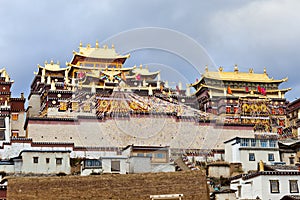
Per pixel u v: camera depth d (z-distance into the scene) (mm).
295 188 37000
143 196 21328
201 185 21203
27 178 21953
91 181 21766
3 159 49844
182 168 24734
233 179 39688
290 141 56219
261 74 83062
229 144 51062
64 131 56219
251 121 70625
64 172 44750
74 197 21641
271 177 37062
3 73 67188
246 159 49812
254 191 37188
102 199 21516
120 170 31344
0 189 30766
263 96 75875
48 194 21750
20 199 21703
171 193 21203
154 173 21562
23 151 45031
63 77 72562
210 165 44875
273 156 50562
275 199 36656
